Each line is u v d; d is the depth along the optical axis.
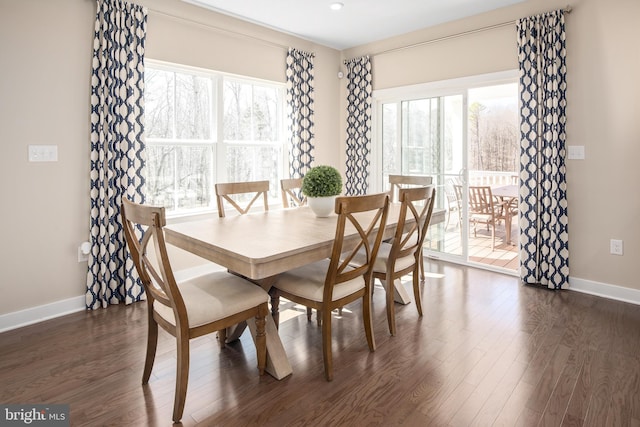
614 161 3.21
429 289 3.55
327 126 5.09
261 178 4.49
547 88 3.43
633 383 2.04
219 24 3.86
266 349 2.16
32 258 2.88
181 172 3.83
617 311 3.00
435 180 4.55
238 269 1.88
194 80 3.87
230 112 4.16
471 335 2.62
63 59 2.94
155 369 2.23
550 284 3.52
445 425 1.74
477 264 4.27
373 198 2.14
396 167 4.90
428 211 2.83
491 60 3.88
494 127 7.93
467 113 4.19
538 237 3.58
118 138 3.19
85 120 3.08
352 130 5.13
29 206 2.85
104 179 3.14
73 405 1.90
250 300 2.03
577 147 3.38
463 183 4.30
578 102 3.35
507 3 3.69
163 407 1.89
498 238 5.91
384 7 3.77
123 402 1.92
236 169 4.23
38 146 2.86
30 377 2.14
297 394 1.99
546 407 1.86
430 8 3.80
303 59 4.65
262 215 3.03
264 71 4.33
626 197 3.18
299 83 4.63
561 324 2.78
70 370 2.22
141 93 3.29
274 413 1.84
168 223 3.65
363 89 4.95
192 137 3.88
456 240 4.45
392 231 2.65
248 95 4.32
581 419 1.77
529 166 3.57
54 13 2.87
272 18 4.05
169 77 3.69
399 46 4.60
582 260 3.43
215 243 2.07
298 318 2.96
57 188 2.97
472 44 4.01
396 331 2.70
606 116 3.22
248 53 4.16
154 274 1.84
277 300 2.49
